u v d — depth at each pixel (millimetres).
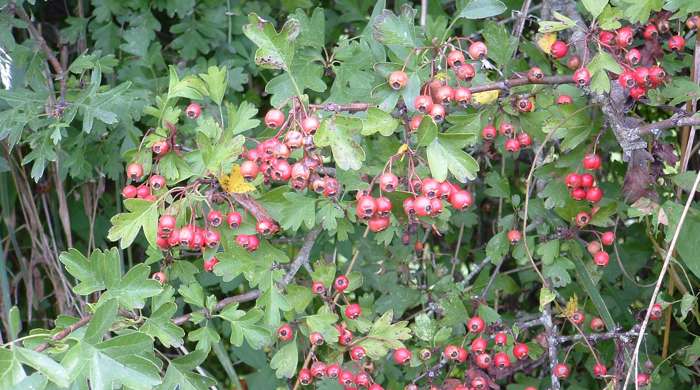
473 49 484
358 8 681
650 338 644
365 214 475
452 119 535
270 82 532
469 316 599
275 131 520
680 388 660
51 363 411
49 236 691
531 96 553
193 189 503
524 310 711
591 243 576
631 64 498
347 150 459
